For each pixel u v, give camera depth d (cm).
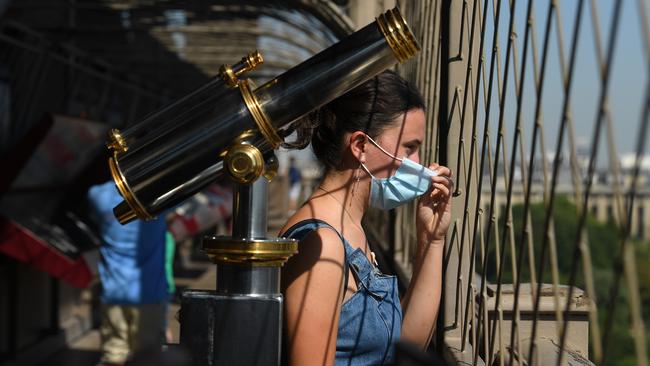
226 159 157
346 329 179
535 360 147
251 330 160
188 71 1245
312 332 170
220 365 160
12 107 807
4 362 698
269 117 160
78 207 738
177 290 998
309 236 177
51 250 628
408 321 206
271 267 162
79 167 741
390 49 158
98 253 696
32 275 784
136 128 167
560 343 129
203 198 969
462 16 228
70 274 633
